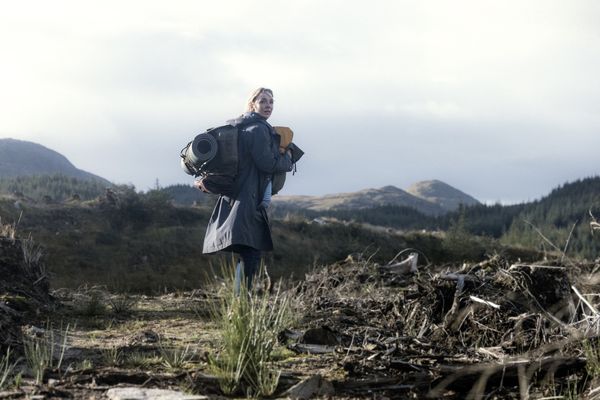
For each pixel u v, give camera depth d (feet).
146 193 165.99
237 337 11.73
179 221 160.04
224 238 19.80
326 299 22.74
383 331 16.76
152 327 17.61
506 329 15.29
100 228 144.97
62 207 151.12
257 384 11.02
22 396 9.95
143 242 141.38
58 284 101.45
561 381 10.99
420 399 10.60
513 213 605.31
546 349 11.90
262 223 20.29
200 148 19.76
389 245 181.78
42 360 11.79
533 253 176.76
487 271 19.94
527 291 16.29
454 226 189.47
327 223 184.96
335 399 10.54
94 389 10.43
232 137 19.89
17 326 14.24
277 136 20.45
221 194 20.36
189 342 14.87
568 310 15.23
